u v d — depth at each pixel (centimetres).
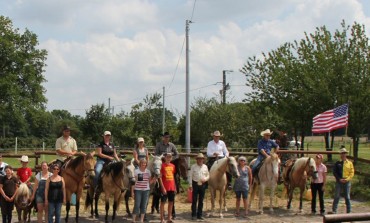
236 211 1584
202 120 4094
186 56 2489
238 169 1573
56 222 1247
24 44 5916
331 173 2591
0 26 5728
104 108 4322
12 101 5491
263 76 3225
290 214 1627
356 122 2778
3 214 1331
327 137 3064
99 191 1485
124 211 1673
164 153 1486
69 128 1469
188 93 2481
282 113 3094
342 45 2972
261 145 1667
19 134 9231
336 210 1633
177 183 1567
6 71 5650
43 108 6050
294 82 3048
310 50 3061
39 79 5953
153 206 1622
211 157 1638
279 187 2128
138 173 1370
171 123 4328
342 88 2845
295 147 3272
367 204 1870
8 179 1327
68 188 1372
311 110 2956
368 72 2814
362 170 2272
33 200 1360
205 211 1677
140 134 4172
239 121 3866
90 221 1479
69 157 1441
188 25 2470
